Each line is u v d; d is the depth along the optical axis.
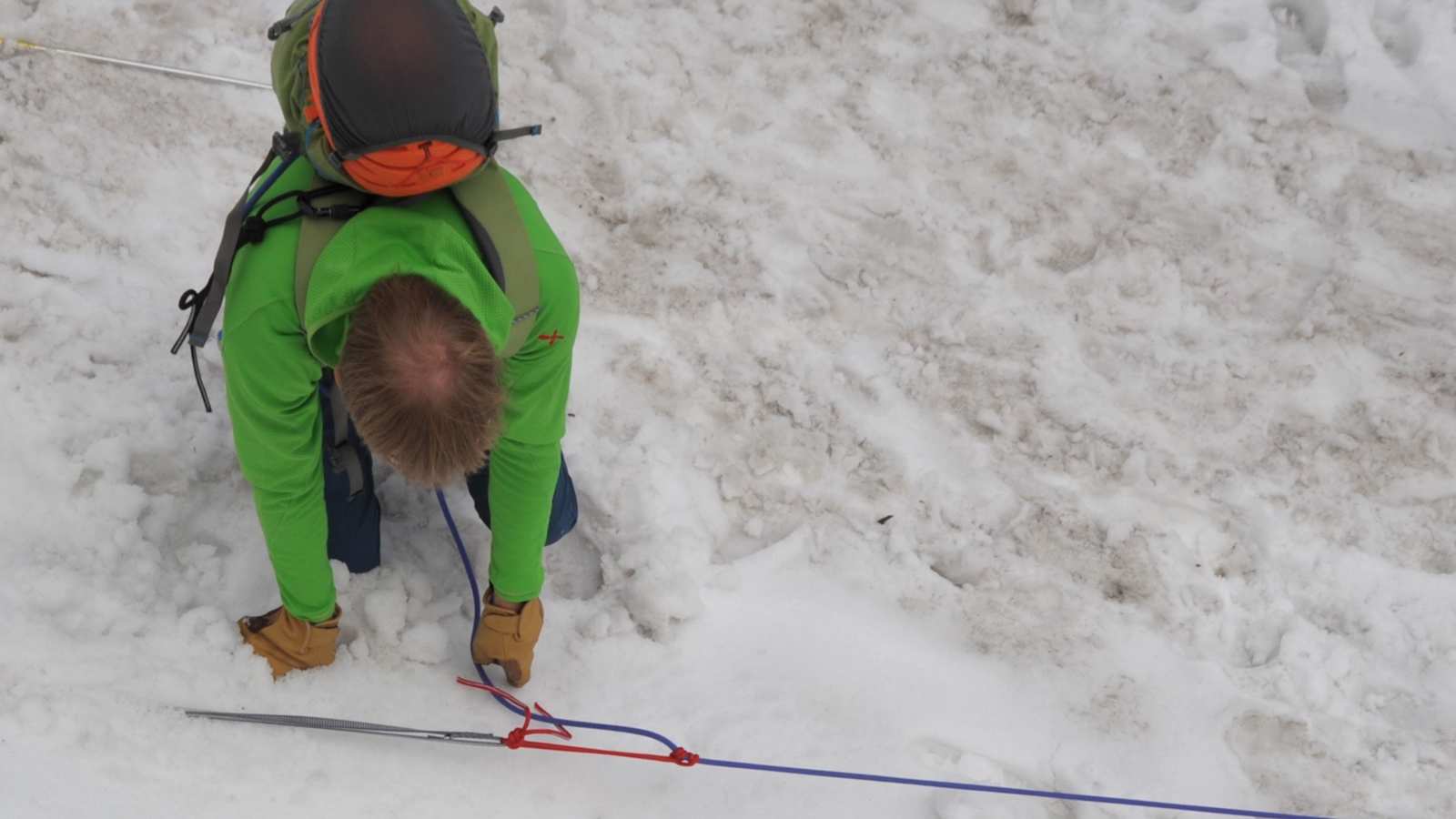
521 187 1.92
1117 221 3.55
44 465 2.66
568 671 2.65
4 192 3.18
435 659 2.59
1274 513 3.07
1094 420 3.20
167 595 2.57
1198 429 3.21
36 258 3.09
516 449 2.06
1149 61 3.86
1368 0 3.95
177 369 2.94
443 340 1.58
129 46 3.51
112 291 3.06
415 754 2.42
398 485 2.87
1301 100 3.78
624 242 3.43
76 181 3.23
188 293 2.07
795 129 3.69
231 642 2.46
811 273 3.44
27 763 2.24
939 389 3.25
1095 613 2.89
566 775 2.46
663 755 2.41
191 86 3.47
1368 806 2.64
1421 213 3.61
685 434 3.09
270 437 1.88
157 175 3.29
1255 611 2.94
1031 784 2.63
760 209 3.53
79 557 2.56
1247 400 3.26
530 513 2.17
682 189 3.54
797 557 2.96
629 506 2.91
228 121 3.43
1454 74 3.81
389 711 2.49
